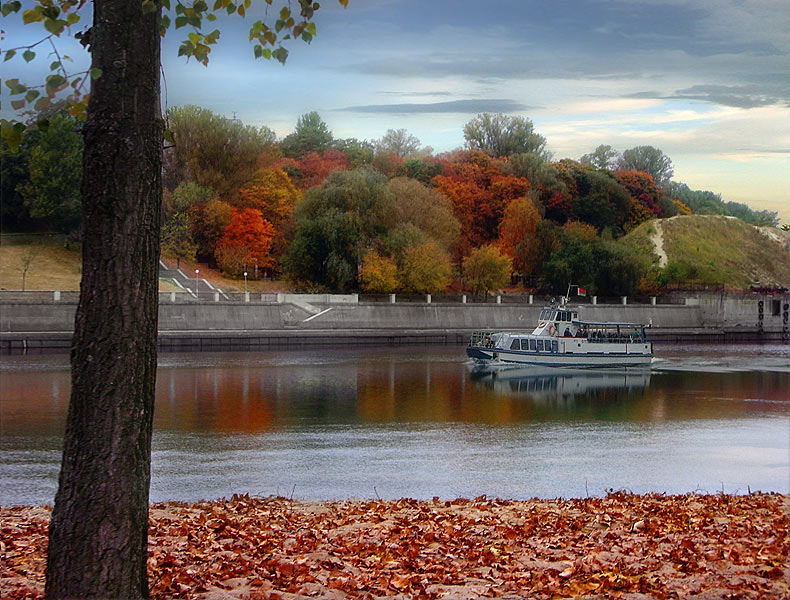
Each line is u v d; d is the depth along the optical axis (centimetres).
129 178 1119
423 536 1906
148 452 1148
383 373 8075
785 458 4256
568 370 8825
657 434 4991
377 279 12156
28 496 3284
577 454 4319
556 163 18862
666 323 14625
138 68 1130
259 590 1384
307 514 2339
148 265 1139
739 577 1485
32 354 9144
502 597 1363
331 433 4862
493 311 13000
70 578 1093
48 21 1070
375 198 12850
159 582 1410
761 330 15100
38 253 12575
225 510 2383
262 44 1245
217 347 10531
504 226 15200
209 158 14138
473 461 4100
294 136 19350
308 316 11662
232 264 12838
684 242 18400
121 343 1115
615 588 1405
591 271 14525
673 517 2194
